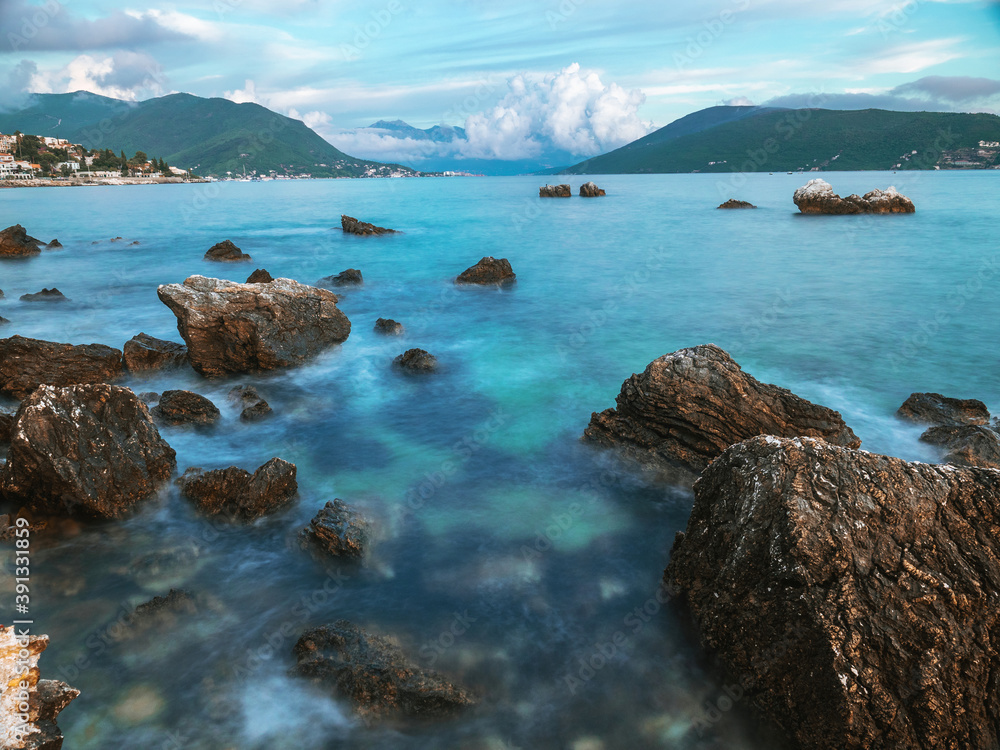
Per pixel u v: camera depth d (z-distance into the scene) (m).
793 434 14.41
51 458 12.12
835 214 80.19
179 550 11.85
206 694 8.58
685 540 10.44
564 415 19.19
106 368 20.48
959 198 99.75
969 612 7.78
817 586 7.99
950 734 7.32
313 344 23.91
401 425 18.39
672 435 15.59
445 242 60.47
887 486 8.69
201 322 21.23
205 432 17.34
